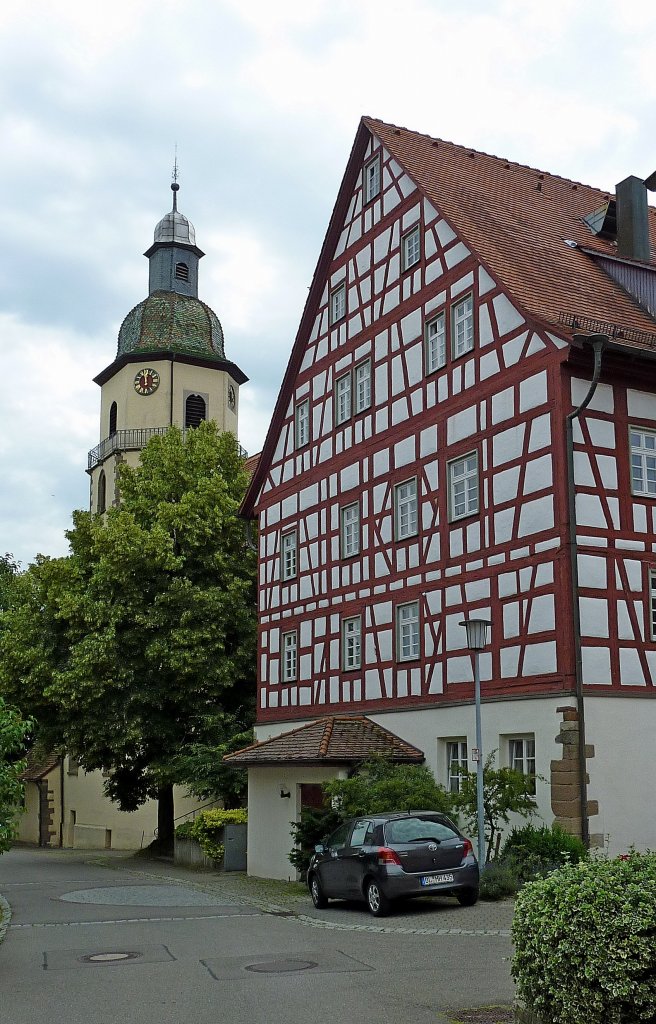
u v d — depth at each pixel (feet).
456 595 74.64
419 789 67.26
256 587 113.80
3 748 47.14
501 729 68.28
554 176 101.65
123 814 147.84
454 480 76.79
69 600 105.19
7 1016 33.01
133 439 157.28
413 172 85.76
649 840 63.67
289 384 104.58
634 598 65.92
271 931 50.26
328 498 94.84
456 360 77.30
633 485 67.62
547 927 26.35
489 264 73.97
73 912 60.64
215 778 98.58
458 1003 32.71
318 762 74.49
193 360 160.04
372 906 53.57
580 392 66.74
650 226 96.12
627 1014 24.84
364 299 91.45
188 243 168.66
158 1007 33.55
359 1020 30.73
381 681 83.46
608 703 63.77
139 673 105.81
